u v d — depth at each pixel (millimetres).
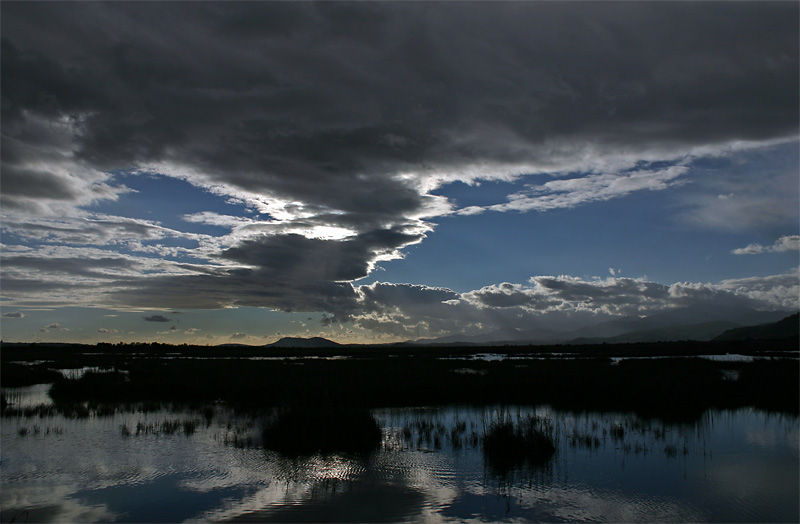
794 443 15875
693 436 16906
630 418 20125
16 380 33875
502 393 26250
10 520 10086
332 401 22703
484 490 11680
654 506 10695
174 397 26359
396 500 11016
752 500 10945
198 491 11703
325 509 10539
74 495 11477
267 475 12859
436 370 36031
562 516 10156
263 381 29344
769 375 29922
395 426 18703
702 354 70875
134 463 13984
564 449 15195
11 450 15250
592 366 39812
